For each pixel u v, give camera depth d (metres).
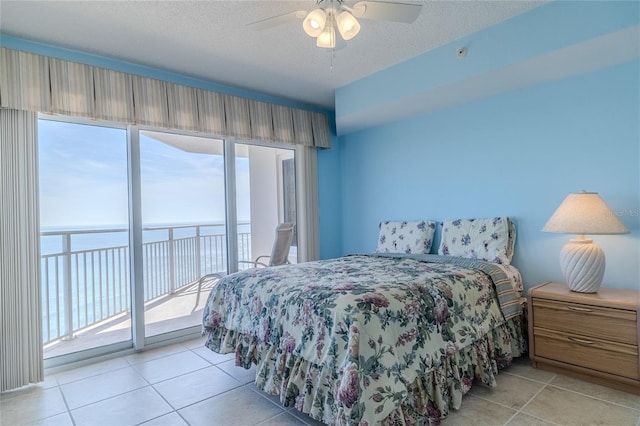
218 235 3.70
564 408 1.95
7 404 2.18
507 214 3.06
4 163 2.39
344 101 3.70
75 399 2.22
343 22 1.79
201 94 3.39
